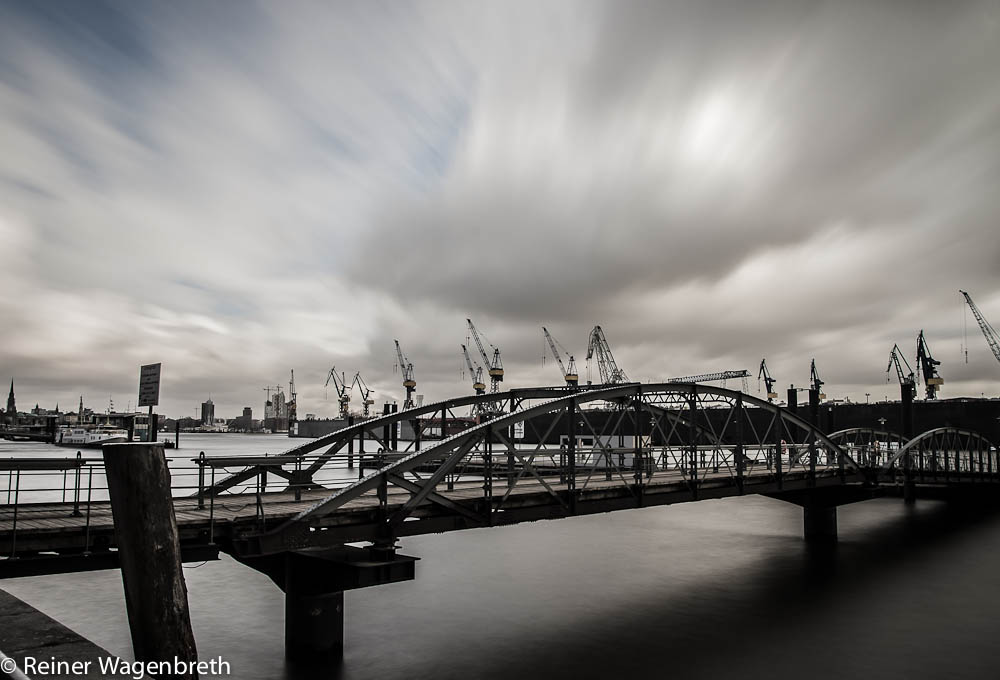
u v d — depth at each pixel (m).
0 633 7.38
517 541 42.28
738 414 30.59
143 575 11.86
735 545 41.28
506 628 23.34
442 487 25.44
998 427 109.38
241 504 18.88
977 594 29.06
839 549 40.00
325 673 18.56
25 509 16.47
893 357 150.00
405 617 24.59
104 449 11.99
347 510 17.42
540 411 22.20
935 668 20.09
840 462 40.41
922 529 48.38
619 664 20.02
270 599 27.38
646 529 47.94
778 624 24.31
